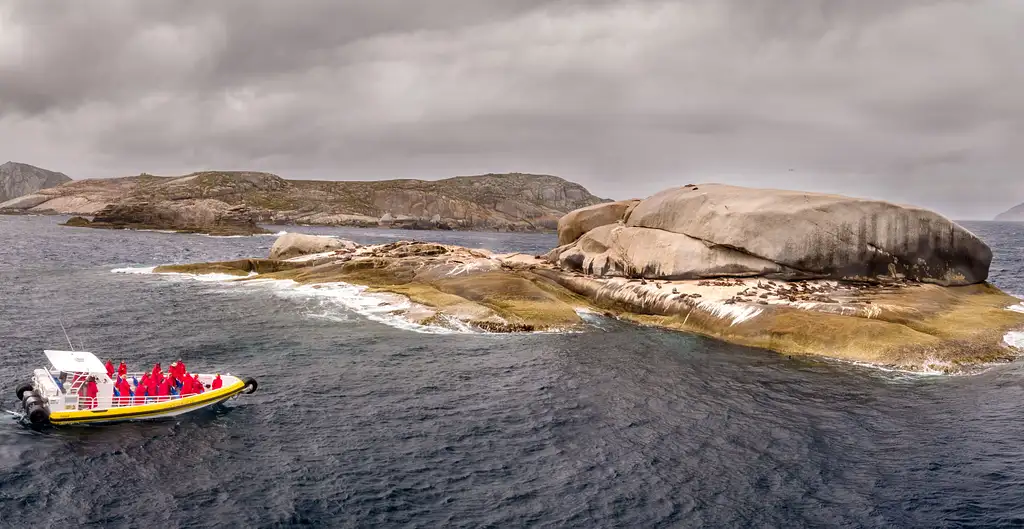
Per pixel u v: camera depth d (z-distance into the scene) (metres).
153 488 18.92
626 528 17.44
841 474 20.48
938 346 32.06
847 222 42.47
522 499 18.86
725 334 37.72
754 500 18.92
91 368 24.16
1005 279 66.44
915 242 42.84
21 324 38.56
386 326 39.81
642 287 44.78
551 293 47.25
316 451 21.64
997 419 24.75
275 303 46.28
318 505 18.22
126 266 70.31
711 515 18.11
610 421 24.88
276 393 27.12
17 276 59.34
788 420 24.98
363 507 18.17
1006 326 35.00
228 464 20.56
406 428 23.78
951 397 27.33
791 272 43.00
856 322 34.59
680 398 27.47
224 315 42.22
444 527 17.31
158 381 25.20
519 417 25.12
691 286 43.62
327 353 33.53
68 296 48.56
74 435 22.23
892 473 20.50
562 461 21.36
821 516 18.03
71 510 17.55
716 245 44.53
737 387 28.92
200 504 18.11
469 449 22.14
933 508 18.31
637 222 51.41
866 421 24.81
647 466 21.06
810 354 33.84
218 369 30.45
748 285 42.31
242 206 164.00
